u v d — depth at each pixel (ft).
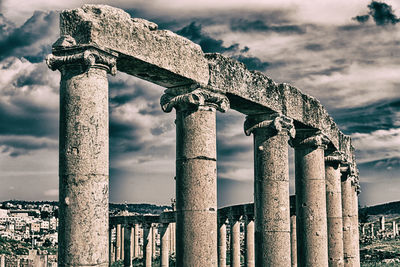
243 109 77.20
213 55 68.39
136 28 57.98
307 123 86.02
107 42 54.44
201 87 65.67
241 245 270.26
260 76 75.87
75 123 51.60
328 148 99.71
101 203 51.44
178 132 66.54
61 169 51.78
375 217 602.44
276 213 75.87
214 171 65.57
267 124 77.71
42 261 202.49
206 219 63.72
